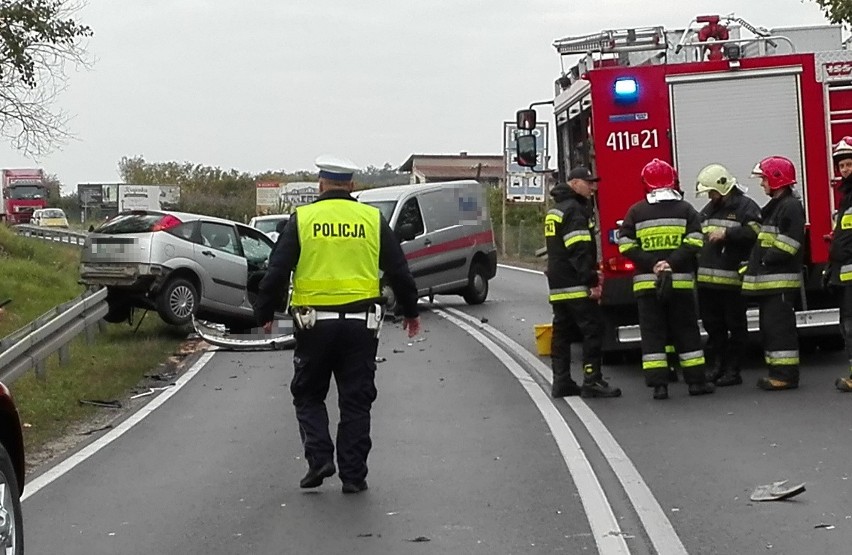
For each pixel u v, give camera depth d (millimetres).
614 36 13164
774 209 10930
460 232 22734
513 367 13867
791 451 8445
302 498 7770
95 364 14961
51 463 9383
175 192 63594
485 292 23500
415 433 9898
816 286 12148
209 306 18156
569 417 10312
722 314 11469
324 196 7891
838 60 12078
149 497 7977
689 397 11000
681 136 12141
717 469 8023
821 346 13461
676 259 10836
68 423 11438
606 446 8977
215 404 12070
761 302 11117
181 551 6633
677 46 12727
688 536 6488
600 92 12156
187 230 18078
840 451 8359
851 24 18125
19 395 12188
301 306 7742
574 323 11586
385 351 16188
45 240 45906
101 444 10055
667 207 10883
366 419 7875
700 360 11008
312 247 7715
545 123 14781
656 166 11008
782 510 6914
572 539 6543
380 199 21750
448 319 20578
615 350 12906
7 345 12320
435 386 12609
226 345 17281
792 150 12133
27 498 8070
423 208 21984
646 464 8305
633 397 11195
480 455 8883
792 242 10852
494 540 6586
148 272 17344
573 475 8055
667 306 11023
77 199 87312
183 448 9695
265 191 60125
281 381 13648
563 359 11445
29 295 24734
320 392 7996
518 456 8781
